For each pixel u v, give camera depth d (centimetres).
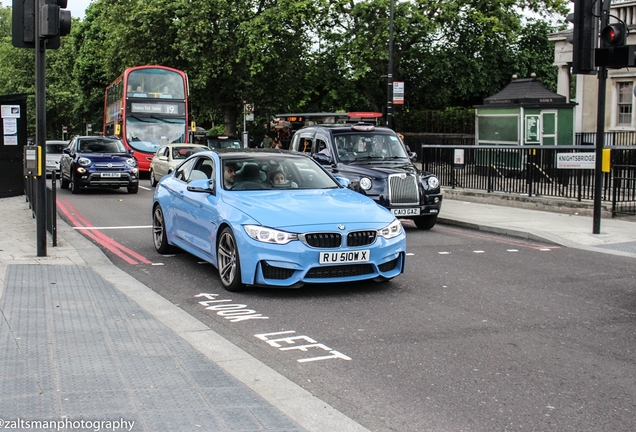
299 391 489
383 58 3347
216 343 604
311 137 1528
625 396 497
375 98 3953
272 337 638
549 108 2298
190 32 3622
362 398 488
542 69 4041
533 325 684
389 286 855
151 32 3788
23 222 1388
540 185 1709
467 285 865
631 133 2639
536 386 515
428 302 775
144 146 3064
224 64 3728
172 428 403
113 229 1371
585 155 1553
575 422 450
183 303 767
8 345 561
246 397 457
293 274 773
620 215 1520
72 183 2269
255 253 774
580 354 593
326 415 446
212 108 4116
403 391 502
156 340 586
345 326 675
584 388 512
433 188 1383
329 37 3559
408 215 1356
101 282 817
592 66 1237
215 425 410
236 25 3678
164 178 1098
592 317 715
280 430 405
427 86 3856
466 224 1458
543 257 1077
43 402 439
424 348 606
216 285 856
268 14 3441
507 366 560
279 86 3962
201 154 1002
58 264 920
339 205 835
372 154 1458
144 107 3081
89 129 6856
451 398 490
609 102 2731
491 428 439
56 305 699
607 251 1125
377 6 3300
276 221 780
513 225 1388
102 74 5675
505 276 923
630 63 1173
